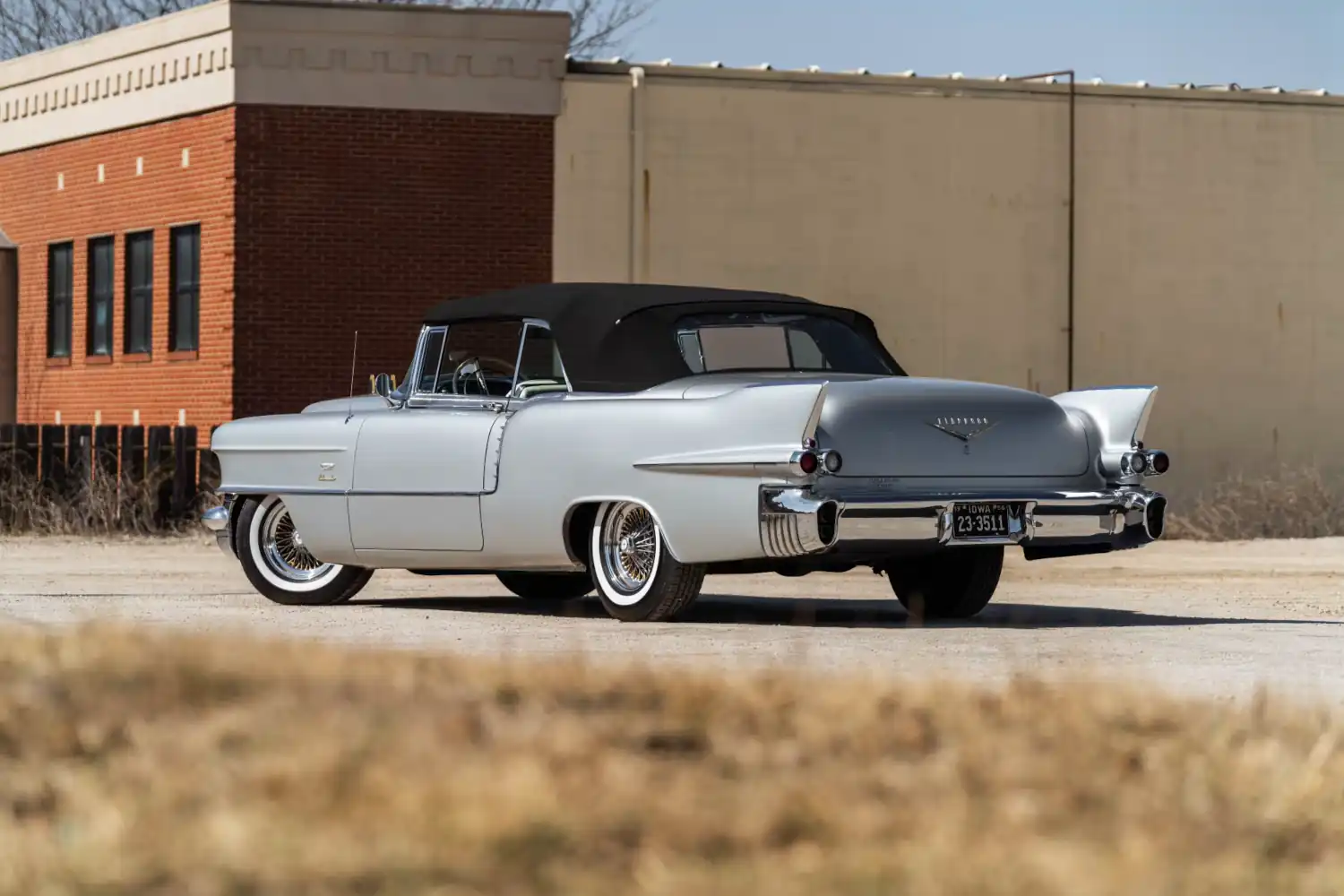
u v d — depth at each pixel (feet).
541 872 33.65
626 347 90.84
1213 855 36.32
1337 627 89.51
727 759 45.19
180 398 200.13
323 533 99.19
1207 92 214.48
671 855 34.81
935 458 84.99
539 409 90.38
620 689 55.26
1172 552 163.43
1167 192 213.46
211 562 141.90
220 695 53.52
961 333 208.33
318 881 32.68
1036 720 51.29
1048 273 210.59
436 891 32.19
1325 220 218.18
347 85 192.44
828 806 39.32
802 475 81.15
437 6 193.47
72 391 220.84
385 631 85.66
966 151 208.13
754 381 89.35
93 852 34.24
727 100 201.77
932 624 91.97
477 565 94.17
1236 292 215.72
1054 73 211.00
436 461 93.91
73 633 67.87
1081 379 211.41
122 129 210.59
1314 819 39.60
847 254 205.05
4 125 232.94
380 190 193.47
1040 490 87.40
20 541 168.66
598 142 198.70
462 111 195.00
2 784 41.34
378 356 193.77
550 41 196.34
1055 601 108.78
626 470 86.48
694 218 201.05
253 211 191.42
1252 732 49.70
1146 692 56.34
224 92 192.13
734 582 126.21
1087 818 39.60
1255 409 216.13
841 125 204.64
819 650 77.30
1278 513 194.29
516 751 44.70
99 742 46.57
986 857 34.99
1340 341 218.38
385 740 45.85
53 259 226.99
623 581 89.81
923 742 48.19
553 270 197.47
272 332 191.62
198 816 37.52
